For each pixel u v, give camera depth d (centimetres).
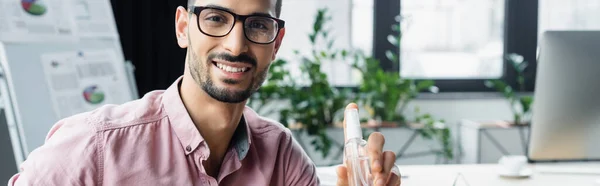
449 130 338
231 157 99
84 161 87
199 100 94
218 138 97
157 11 315
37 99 225
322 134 312
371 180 82
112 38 266
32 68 227
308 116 316
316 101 311
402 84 329
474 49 370
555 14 370
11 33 224
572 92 146
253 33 89
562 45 143
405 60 365
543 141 151
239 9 88
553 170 164
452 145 355
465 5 365
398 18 358
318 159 325
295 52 325
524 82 373
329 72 352
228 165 99
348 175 85
